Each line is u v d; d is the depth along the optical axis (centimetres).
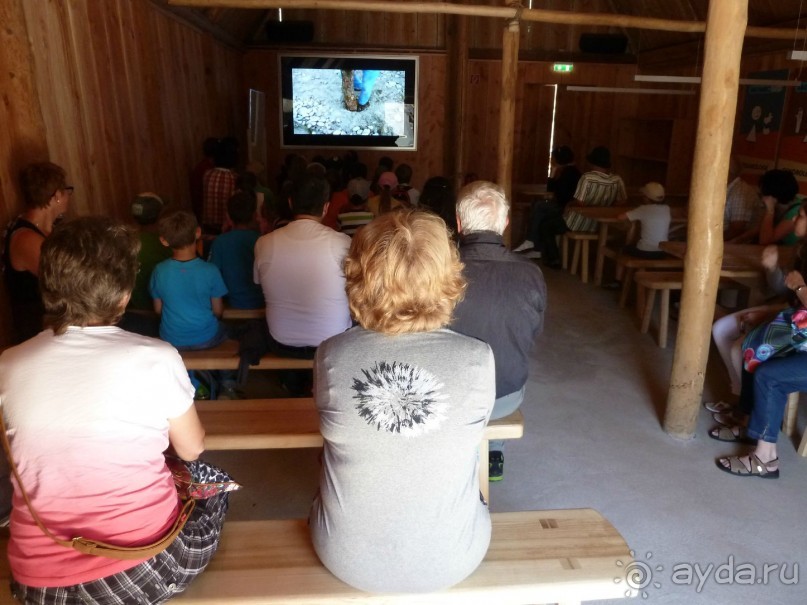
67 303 130
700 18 750
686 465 290
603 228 604
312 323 290
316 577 154
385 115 926
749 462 281
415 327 134
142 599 135
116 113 428
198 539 150
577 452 301
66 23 357
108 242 132
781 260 370
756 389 277
